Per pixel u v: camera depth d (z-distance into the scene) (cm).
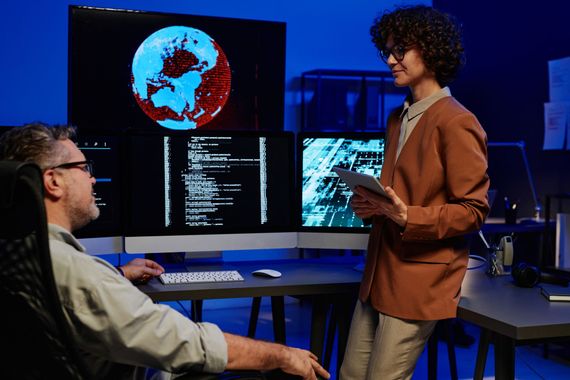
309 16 489
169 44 359
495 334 185
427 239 187
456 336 391
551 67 446
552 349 385
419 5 203
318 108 476
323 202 265
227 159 258
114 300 132
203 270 260
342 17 496
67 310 131
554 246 410
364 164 263
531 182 443
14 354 121
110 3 442
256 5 475
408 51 195
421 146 192
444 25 195
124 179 247
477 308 191
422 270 192
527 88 470
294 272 257
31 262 116
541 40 455
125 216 248
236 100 378
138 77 353
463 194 185
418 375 345
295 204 267
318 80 473
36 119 437
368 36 503
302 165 266
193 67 365
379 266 202
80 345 134
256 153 261
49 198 144
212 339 145
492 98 505
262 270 252
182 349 141
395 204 184
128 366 145
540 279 229
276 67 383
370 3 502
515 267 231
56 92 440
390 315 195
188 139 254
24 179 108
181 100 365
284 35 382
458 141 185
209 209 256
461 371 348
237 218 259
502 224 425
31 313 118
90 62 342
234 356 149
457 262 195
